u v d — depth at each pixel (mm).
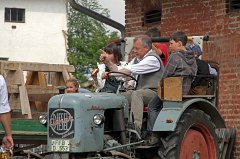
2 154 8773
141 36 10766
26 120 10453
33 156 10445
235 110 14188
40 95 11922
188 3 15250
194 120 10516
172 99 10242
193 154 10570
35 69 11812
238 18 14188
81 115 9633
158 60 10664
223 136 13250
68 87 11445
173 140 10203
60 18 45156
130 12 16766
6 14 44594
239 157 14023
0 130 10367
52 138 9781
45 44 45000
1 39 44562
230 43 14305
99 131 9828
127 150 10203
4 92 8445
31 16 44781
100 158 9609
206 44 14797
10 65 11594
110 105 10031
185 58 10523
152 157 10633
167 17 15727
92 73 12164
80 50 51281
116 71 10500
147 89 10531
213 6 14703
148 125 10320
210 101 11242
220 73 14461
